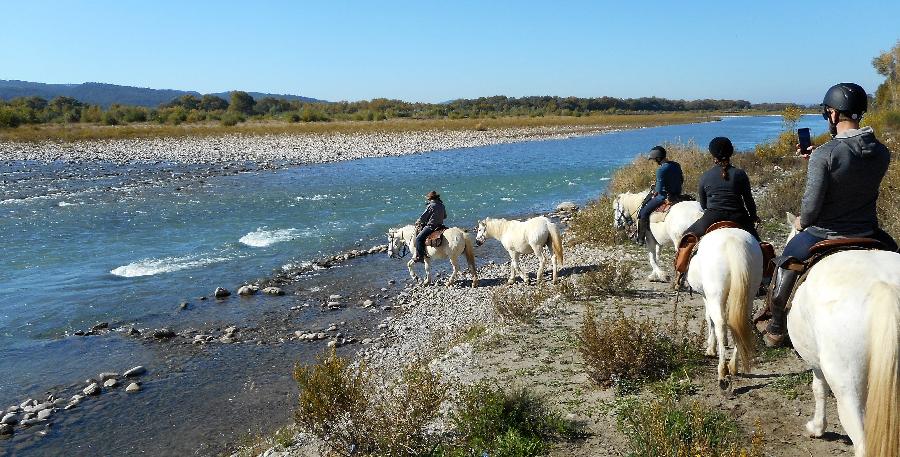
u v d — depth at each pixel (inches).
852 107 175.2
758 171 999.0
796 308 173.6
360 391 262.7
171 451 299.3
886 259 156.0
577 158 1745.8
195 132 2576.3
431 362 352.2
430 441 247.8
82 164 1525.6
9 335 450.9
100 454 299.0
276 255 677.9
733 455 189.8
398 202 1003.9
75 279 586.2
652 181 882.1
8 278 588.4
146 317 487.5
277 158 1700.3
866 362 142.6
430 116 4468.5
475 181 1262.3
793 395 245.4
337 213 914.1
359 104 5147.6
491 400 253.0
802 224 184.1
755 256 239.3
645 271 490.3
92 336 449.7
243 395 354.0
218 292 535.5
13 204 964.0
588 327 302.4
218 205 973.2
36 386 371.9
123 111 3472.0
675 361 282.4
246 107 5147.6
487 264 626.8
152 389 365.1
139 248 702.5
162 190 1120.8
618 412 250.5
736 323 230.1
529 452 224.7
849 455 202.2
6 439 312.3
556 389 281.1
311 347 422.6
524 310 395.5
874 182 174.9
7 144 1961.1
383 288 557.6
